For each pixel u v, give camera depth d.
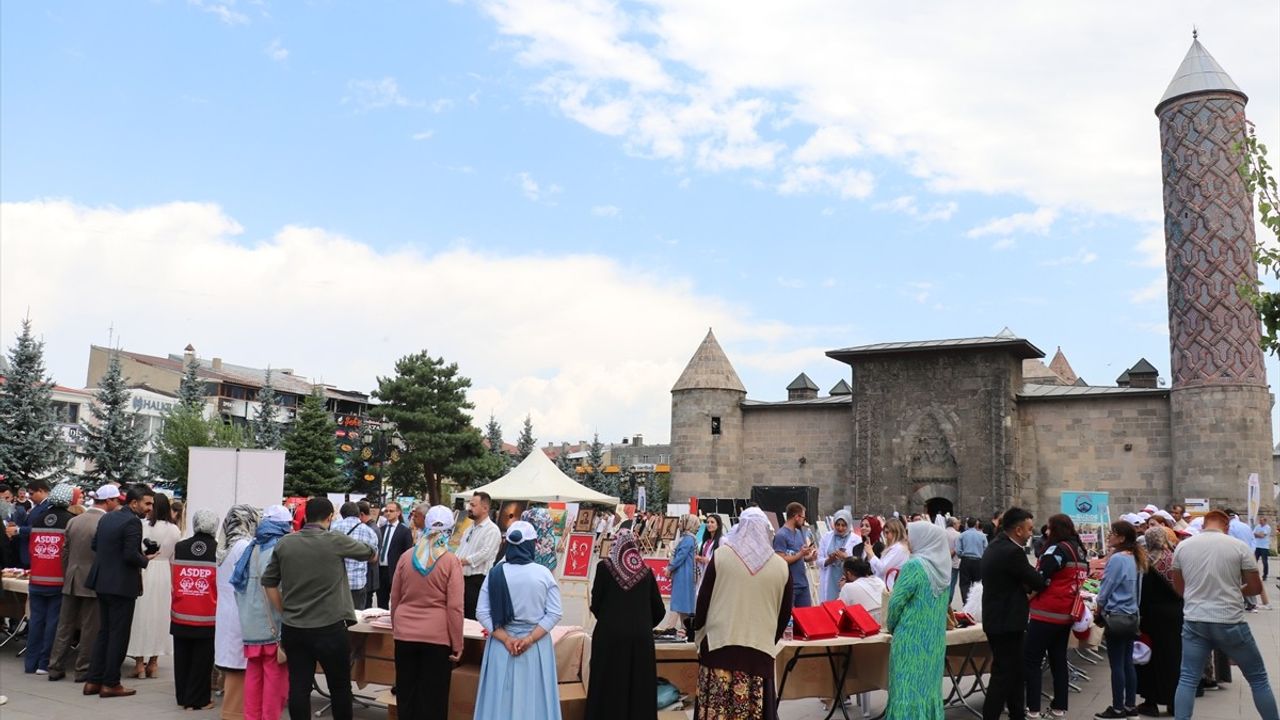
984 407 42.56
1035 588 10.15
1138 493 40.00
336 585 9.04
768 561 8.39
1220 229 37.97
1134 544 11.53
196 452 16.69
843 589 12.22
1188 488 37.94
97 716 10.66
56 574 13.08
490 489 26.17
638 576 8.65
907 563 9.39
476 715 8.39
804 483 46.94
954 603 23.31
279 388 86.81
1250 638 9.73
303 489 56.84
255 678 10.01
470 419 60.62
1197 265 38.31
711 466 48.22
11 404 43.03
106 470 48.66
